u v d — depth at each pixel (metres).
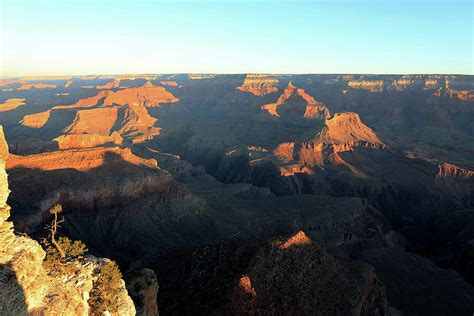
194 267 72.88
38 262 32.31
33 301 30.17
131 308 37.22
